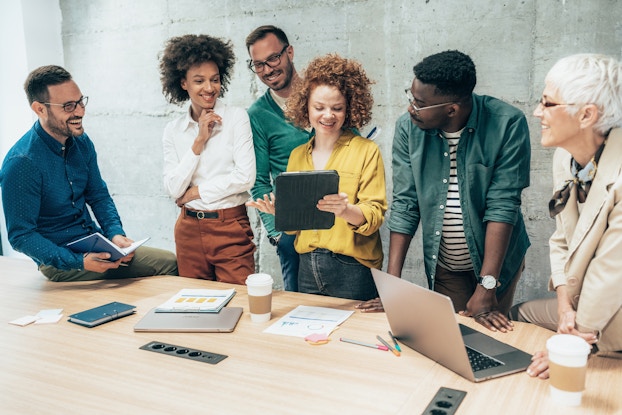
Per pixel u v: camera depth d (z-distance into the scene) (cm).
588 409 114
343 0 312
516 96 285
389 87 311
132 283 212
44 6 393
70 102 215
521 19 277
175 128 242
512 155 185
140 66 376
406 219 203
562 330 143
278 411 116
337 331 159
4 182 213
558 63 132
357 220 183
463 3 286
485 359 137
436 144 194
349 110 199
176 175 232
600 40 264
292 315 172
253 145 249
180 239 241
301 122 206
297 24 325
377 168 196
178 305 177
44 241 213
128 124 389
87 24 390
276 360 141
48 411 118
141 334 160
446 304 124
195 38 228
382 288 150
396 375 132
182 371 135
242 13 338
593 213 133
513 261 209
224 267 237
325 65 193
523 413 113
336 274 202
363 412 115
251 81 345
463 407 116
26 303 191
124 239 238
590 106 127
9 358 145
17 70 392
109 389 127
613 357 138
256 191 259
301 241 207
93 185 251
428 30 296
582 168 142
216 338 155
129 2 372
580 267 139
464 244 204
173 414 116
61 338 158
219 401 121
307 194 167
